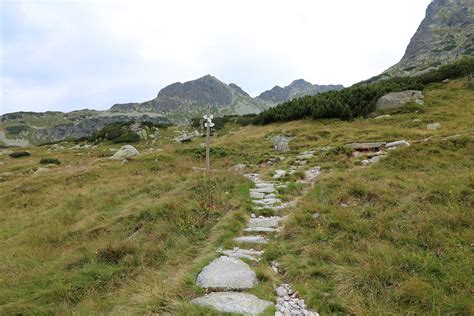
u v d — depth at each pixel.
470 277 5.19
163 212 10.67
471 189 8.88
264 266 6.46
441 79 50.56
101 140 71.94
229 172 16.41
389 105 39.22
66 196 17.97
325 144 25.83
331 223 8.09
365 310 4.73
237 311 4.73
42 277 7.41
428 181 10.27
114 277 6.97
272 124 46.19
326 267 6.11
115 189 16.89
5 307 6.05
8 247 10.83
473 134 17.95
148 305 5.11
